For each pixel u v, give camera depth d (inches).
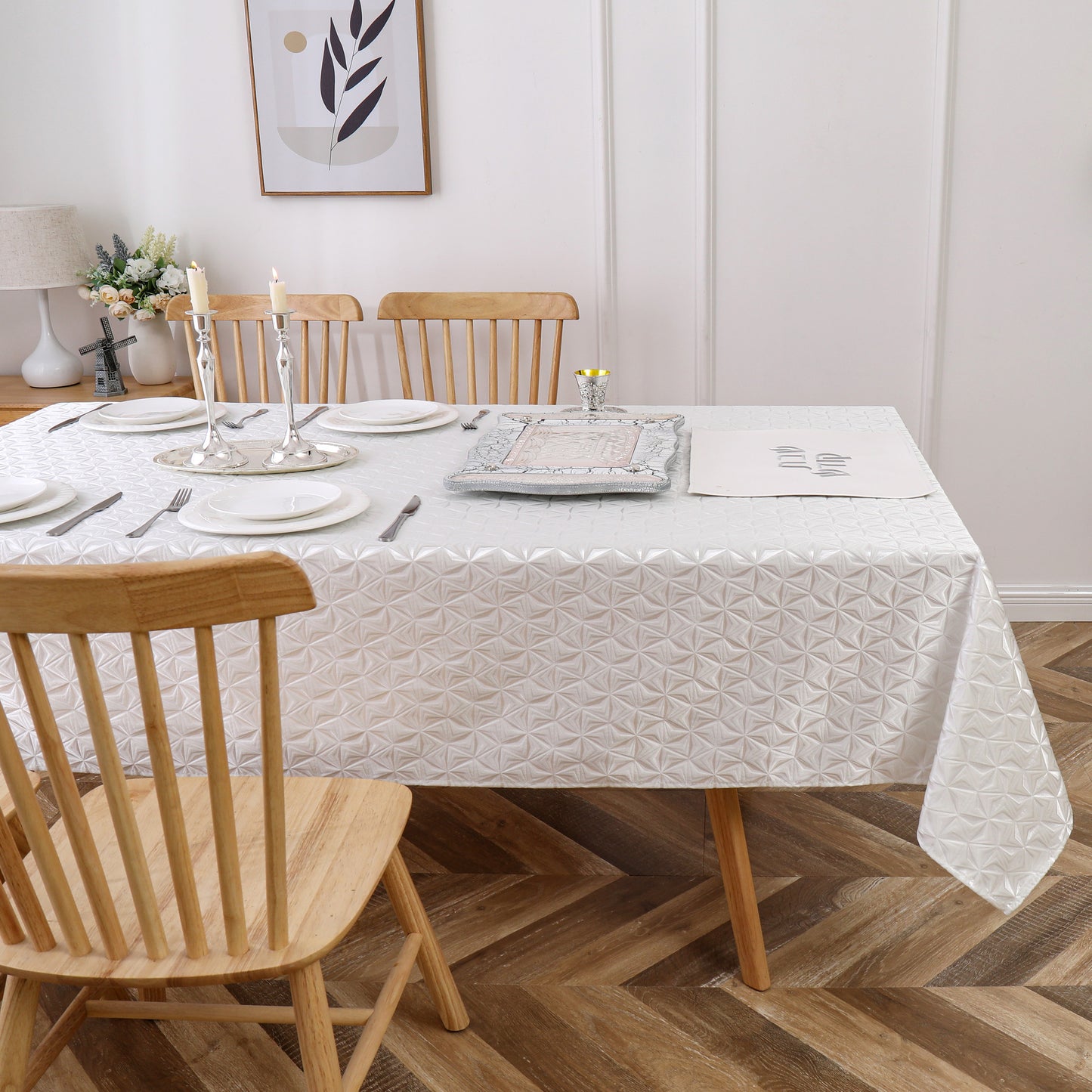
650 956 65.2
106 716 36.3
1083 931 66.2
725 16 100.0
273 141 108.0
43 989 64.1
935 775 50.3
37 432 76.8
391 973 53.6
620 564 50.4
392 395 115.9
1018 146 100.7
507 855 75.9
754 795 82.7
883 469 63.1
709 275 106.9
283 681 53.7
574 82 103.9
